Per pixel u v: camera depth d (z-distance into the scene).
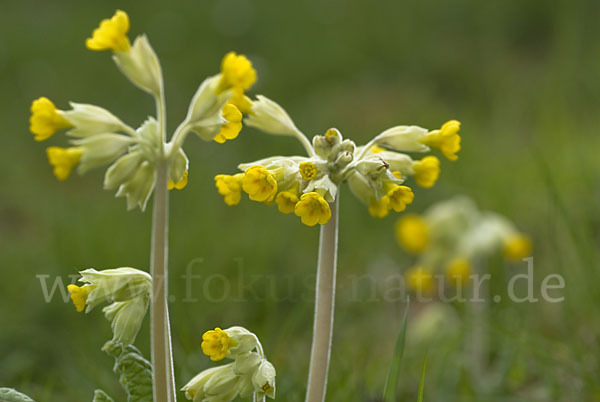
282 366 5.83
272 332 6.69
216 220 9.18
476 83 14.96
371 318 7.79
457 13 17.77
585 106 11.59
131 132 3.08
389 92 14.88
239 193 3.67
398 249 9.35
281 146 12.23
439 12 17.97
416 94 14.52
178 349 5.85
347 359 6.18
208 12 18.23
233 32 17.48
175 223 9.02
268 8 18.34
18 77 15.59
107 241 8.36
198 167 11.02
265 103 3.94
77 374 5.80
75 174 12.27
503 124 12.56
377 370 6.50
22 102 14.73
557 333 6.91
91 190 11.77
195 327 6.38
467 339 6.79
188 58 16.73
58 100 14.91
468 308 7.07
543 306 7.54
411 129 3.82
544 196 9.41
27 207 10.79
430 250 7.31
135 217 9.16
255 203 9.70
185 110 14.73
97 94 15.25
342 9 18.25
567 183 9.43
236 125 3.49
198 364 5.61
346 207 9.77
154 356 3.17
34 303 7.58
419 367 6.69
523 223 9.12
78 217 8.98
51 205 10.40
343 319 7.67
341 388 5.30
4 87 15.27
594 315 6.46
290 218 9.51
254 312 7.17
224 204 9.98
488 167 10.38
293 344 6.67
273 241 8.70
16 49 16.48
